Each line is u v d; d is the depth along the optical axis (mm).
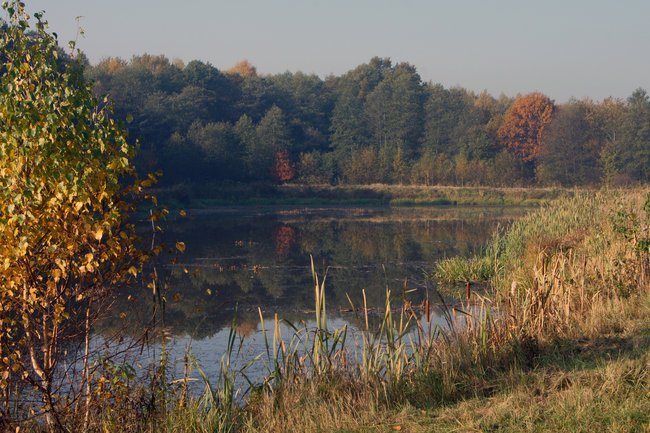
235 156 87938
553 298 10734
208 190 74625
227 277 22484
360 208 70062
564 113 92562
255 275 22984
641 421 6078
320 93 124375
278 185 85688
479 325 9547
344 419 7105
